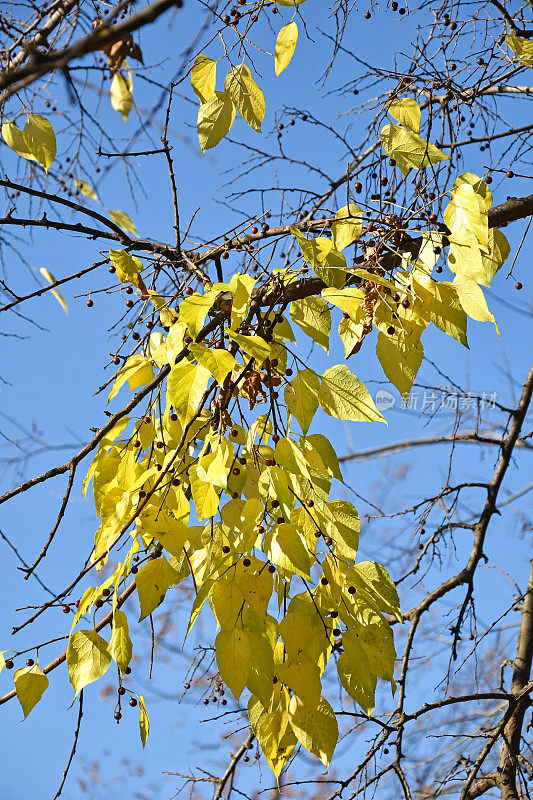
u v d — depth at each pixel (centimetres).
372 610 223
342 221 234
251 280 217
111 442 235
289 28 241
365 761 267
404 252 236
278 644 226
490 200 234
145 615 221
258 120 241
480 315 223
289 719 220
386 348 228
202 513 216
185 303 215
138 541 230
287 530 217
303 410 224
